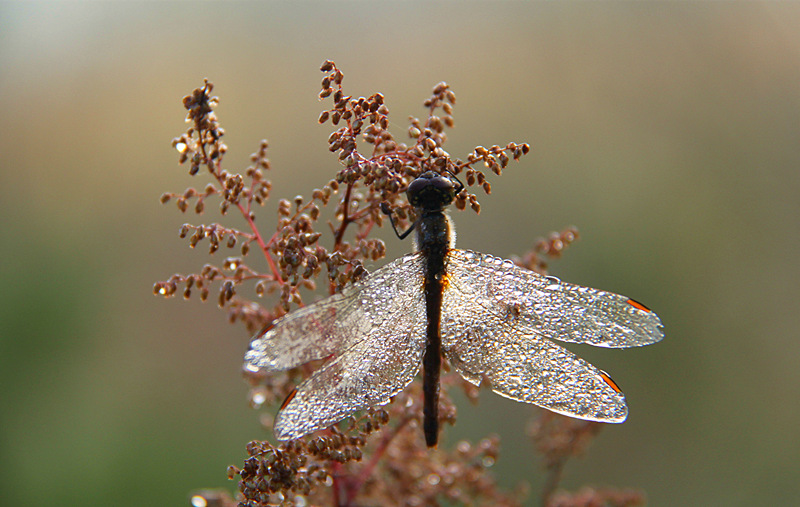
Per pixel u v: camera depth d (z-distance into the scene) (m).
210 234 0.43
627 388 0.57
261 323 0.44
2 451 0.51
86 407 0.52
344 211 0.43
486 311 0.44
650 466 0.54
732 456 0.54
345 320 0.43
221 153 0.43
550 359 0.44
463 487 0.45
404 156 0.43
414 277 0.44
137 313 0.57
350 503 0.44
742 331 0.58
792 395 0.55
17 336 0.54
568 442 0.46
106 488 0.51
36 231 0.58
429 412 0.44
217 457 0.52
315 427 0.43
